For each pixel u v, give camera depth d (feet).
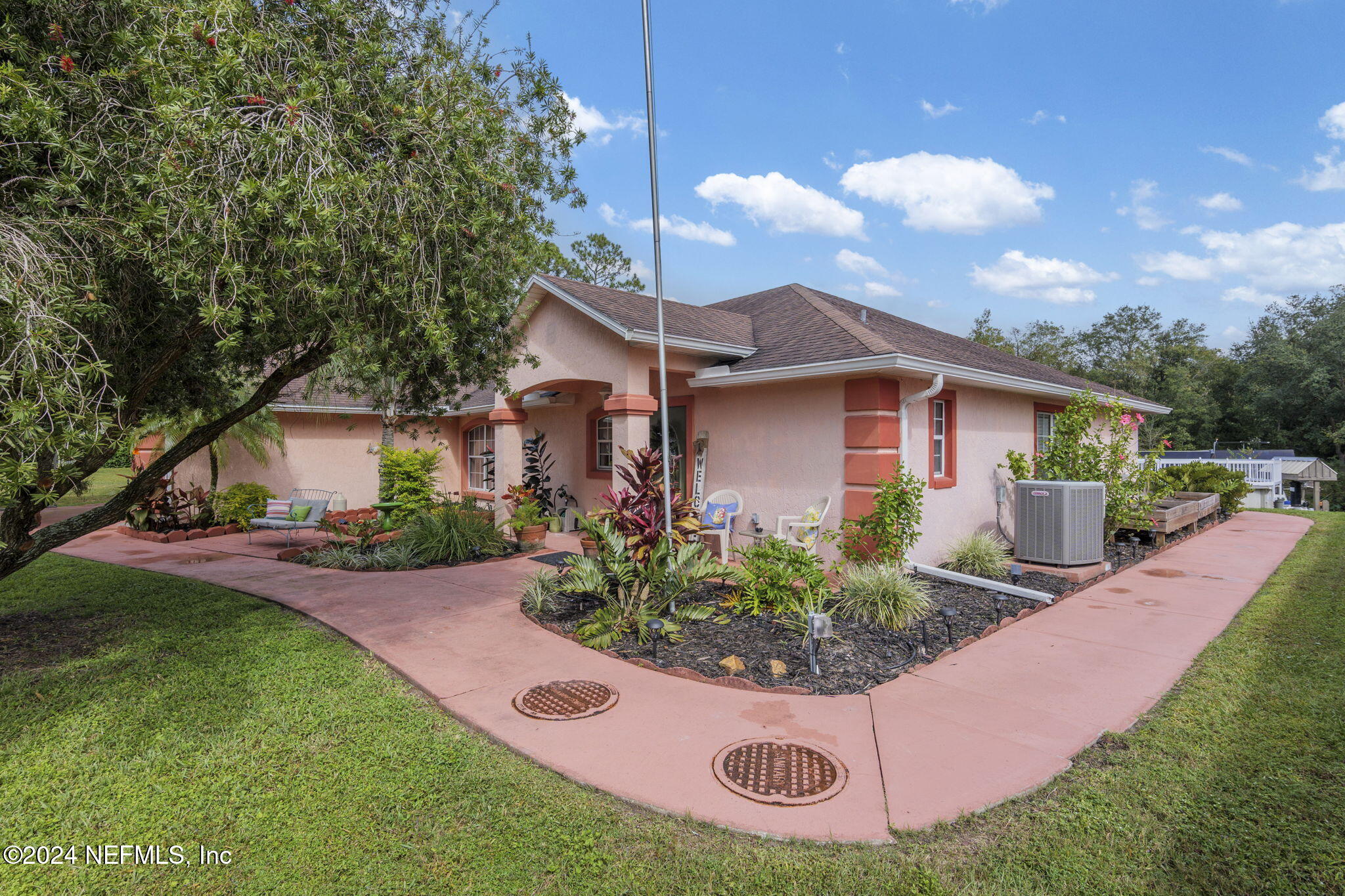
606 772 11.35
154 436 41.81
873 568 22.06
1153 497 32.89
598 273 93.25
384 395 35.06
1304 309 125.39
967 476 31.09
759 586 20.90
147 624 20.39
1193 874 8.60
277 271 13.64
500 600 23.84
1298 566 28.68
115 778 11.30
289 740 12.64
